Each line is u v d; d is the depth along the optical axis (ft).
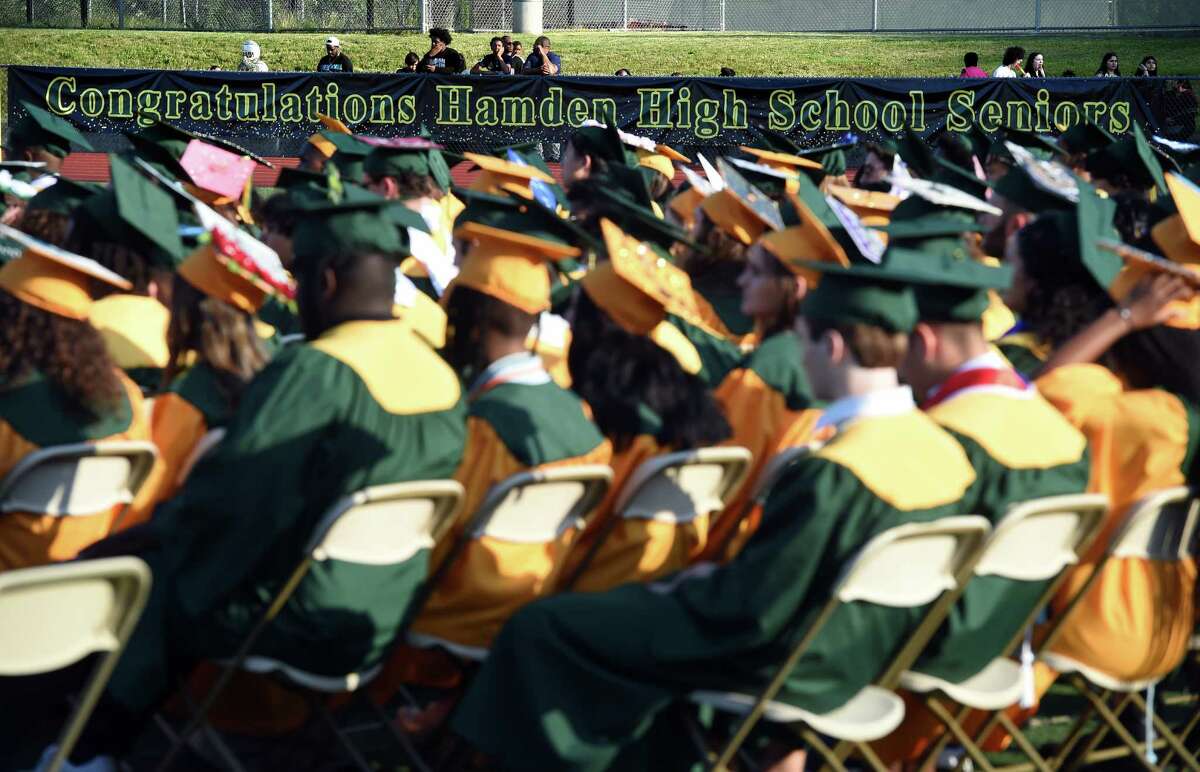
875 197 81.92
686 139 197.06
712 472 50.49
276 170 200.54
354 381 43.47
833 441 40.63
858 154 192.13
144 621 44.96
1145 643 46.52
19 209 83.15
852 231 46.32
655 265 51.06
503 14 447.01
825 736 44.29
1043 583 44.09
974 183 82.84
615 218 58.39
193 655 44.34
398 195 80.43
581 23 467.93
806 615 40.01
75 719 35.32
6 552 47.47
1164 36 416.87
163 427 49.88
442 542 47.98
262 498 42.32
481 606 46.96
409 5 438.81
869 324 40.47
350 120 199.72
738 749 42.52
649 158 104.63
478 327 49.32
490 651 42.75
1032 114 191.62
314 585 42.93
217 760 50.78
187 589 43.24
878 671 41.86
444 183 86.43
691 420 50.80
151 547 46.29
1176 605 47.32
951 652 42.42
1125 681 46.96
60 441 47.39
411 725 55.57
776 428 54.60
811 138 194.80
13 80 198.39
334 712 48.96
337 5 439.22
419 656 52.90
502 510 46.55
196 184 73.82
